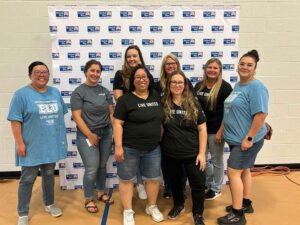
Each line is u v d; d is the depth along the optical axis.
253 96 2.66
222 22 3.60
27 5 3.89
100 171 3.40
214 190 3.52
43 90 2.87
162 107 2.87
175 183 3.06
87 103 3.13
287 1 4.04
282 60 4.18
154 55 3.63
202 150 2.85
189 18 3.58
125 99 2.80
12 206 3.38
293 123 4.32
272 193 3.65
